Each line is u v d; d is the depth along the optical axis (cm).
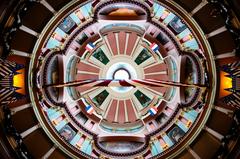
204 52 1775
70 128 2080
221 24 1700
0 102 1666
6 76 1672
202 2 1703
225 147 1717
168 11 1870
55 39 1931
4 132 1681
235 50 1670
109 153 2047
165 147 1994
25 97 1752
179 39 1988
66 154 1881
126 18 1969
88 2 1772
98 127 2242
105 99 2459
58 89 1981
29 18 1705
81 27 1989
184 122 2019
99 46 2328
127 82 1941
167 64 2228
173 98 2177
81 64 2345
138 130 2220
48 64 1884
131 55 2419
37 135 1820
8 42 1634
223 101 1734
